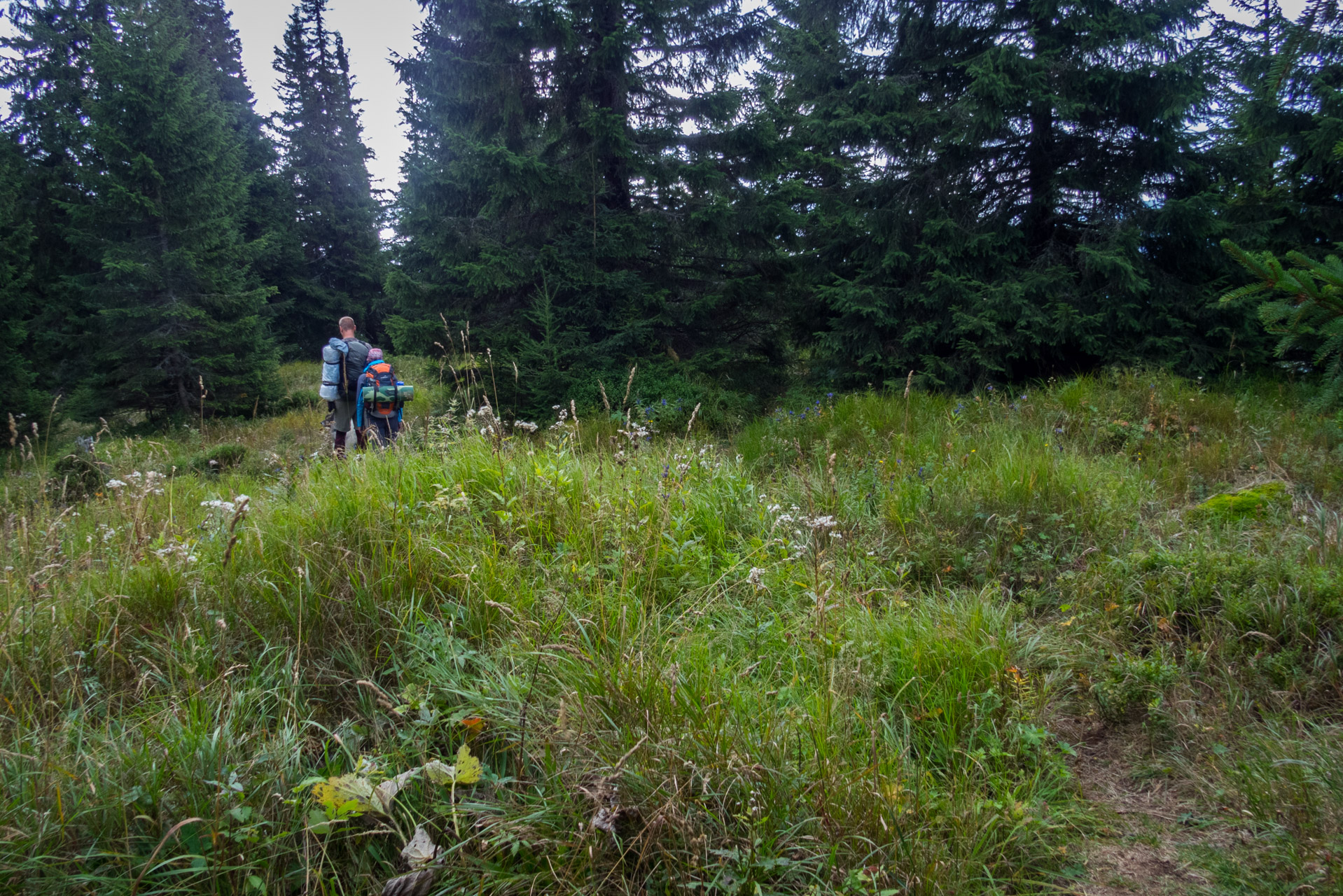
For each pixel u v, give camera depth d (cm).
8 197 1198
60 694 229
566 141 956
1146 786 231
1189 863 196
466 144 842
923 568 376
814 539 342
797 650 278
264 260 2027
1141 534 380
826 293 930
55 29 1479
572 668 237
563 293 935
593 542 337
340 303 2277
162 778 191
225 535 318
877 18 948
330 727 231
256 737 212
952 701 247
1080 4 776
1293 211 795
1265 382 730
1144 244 819
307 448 779
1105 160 840
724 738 205
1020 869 192
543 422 848
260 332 1370
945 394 838
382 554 291
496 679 242
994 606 319
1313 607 285
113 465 601
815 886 179
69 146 1386
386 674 252
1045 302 820
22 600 256
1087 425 616
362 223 2400
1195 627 301
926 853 187
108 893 168
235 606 270
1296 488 433
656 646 252
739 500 429
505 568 299
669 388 871
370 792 190
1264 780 215
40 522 341
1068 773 224
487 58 896
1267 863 191
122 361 1244
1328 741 229
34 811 180
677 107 963
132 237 1250
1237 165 789
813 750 214
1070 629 305
